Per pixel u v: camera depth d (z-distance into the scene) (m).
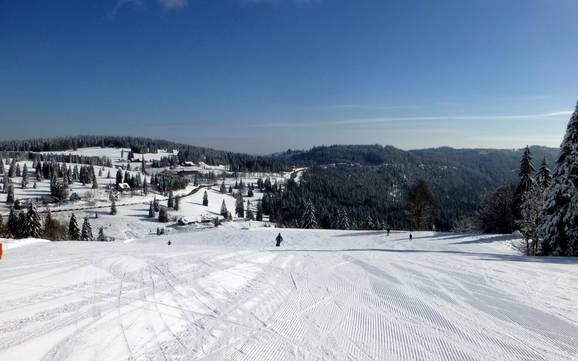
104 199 119.69
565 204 23.14
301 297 9.52
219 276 11.46
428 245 33.78
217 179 196.25
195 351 5.93
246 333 6.82
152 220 100.50
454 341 6.73
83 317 7.21
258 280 11.30
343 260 16.30
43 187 133.62
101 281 10.27
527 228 29.11
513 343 6.66
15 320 6.95
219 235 46.19
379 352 6.19
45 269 11.95
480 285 11.29
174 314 7.65
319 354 6.03
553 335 7.06
